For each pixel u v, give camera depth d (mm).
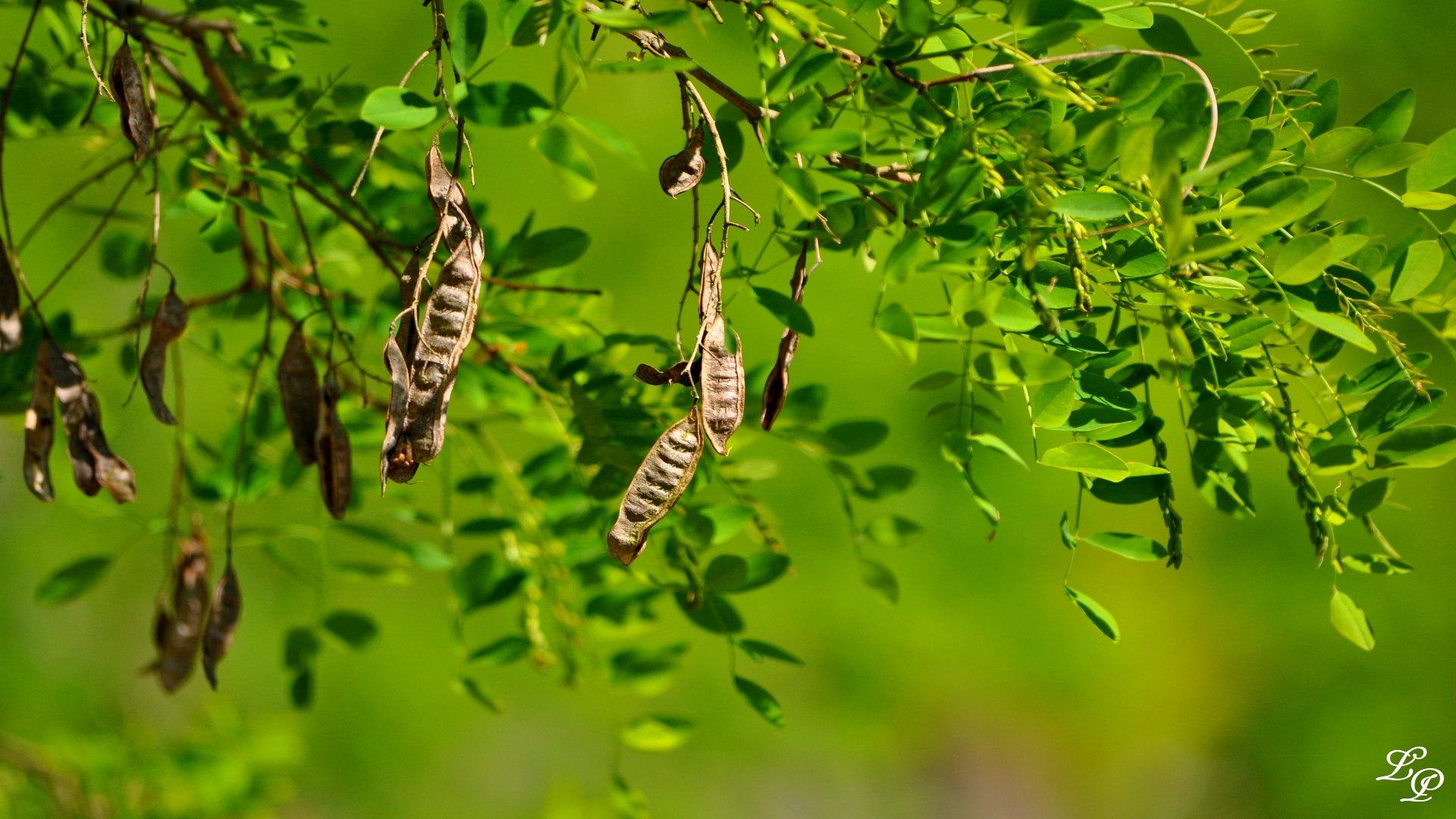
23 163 4121
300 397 1937
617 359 2047
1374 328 1859
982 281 1832
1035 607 5484
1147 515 5453
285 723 2848
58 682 5363
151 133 1927
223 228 2020
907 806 6383
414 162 2086
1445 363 4320
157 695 5914
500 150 5051
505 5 1783
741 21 4172
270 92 2072
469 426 2143
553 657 2137
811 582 5250
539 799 6109
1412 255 1849
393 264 2115
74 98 2109
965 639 5477
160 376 1910
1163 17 1832
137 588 5879
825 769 6234
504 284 2041
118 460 1938
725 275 1870
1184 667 5953
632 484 1776
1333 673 5859
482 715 6059
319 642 2186
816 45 1802
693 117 1884
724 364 1784
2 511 5258
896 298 4781
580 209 5223
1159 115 1829
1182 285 1827
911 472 2064
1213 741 6168
